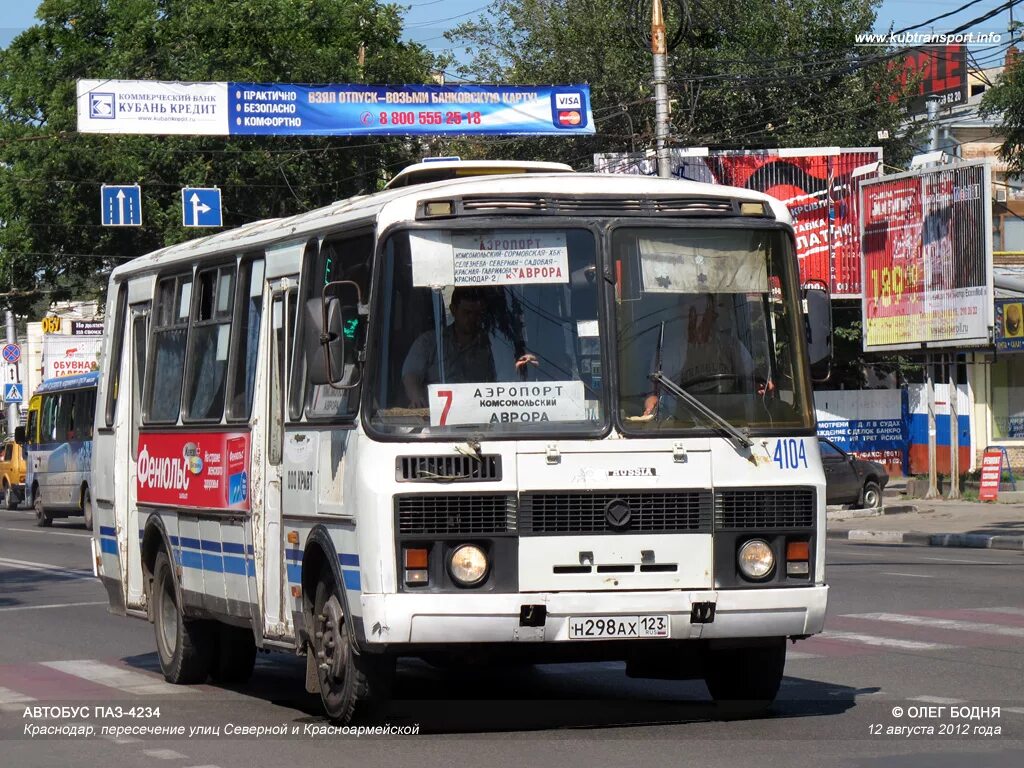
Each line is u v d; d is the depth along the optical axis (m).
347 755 8.88
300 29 46.53
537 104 29.73
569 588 8.82
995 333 34.56
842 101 45.84
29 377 81.75
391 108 29.17
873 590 18.41
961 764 8.34
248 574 10.98
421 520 8.75
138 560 13.61
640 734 9.42
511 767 8.39
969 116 48.47
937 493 35.78
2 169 47.19
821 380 9.70
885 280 36.00
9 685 12.62
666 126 27.75
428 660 9.59
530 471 8.84
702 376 9.24
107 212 35.38
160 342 13.16
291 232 10.59
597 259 9.18
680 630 8.93
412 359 8.94
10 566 26.00
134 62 46.09
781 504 9.21
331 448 9.51
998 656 12.83
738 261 9.46
